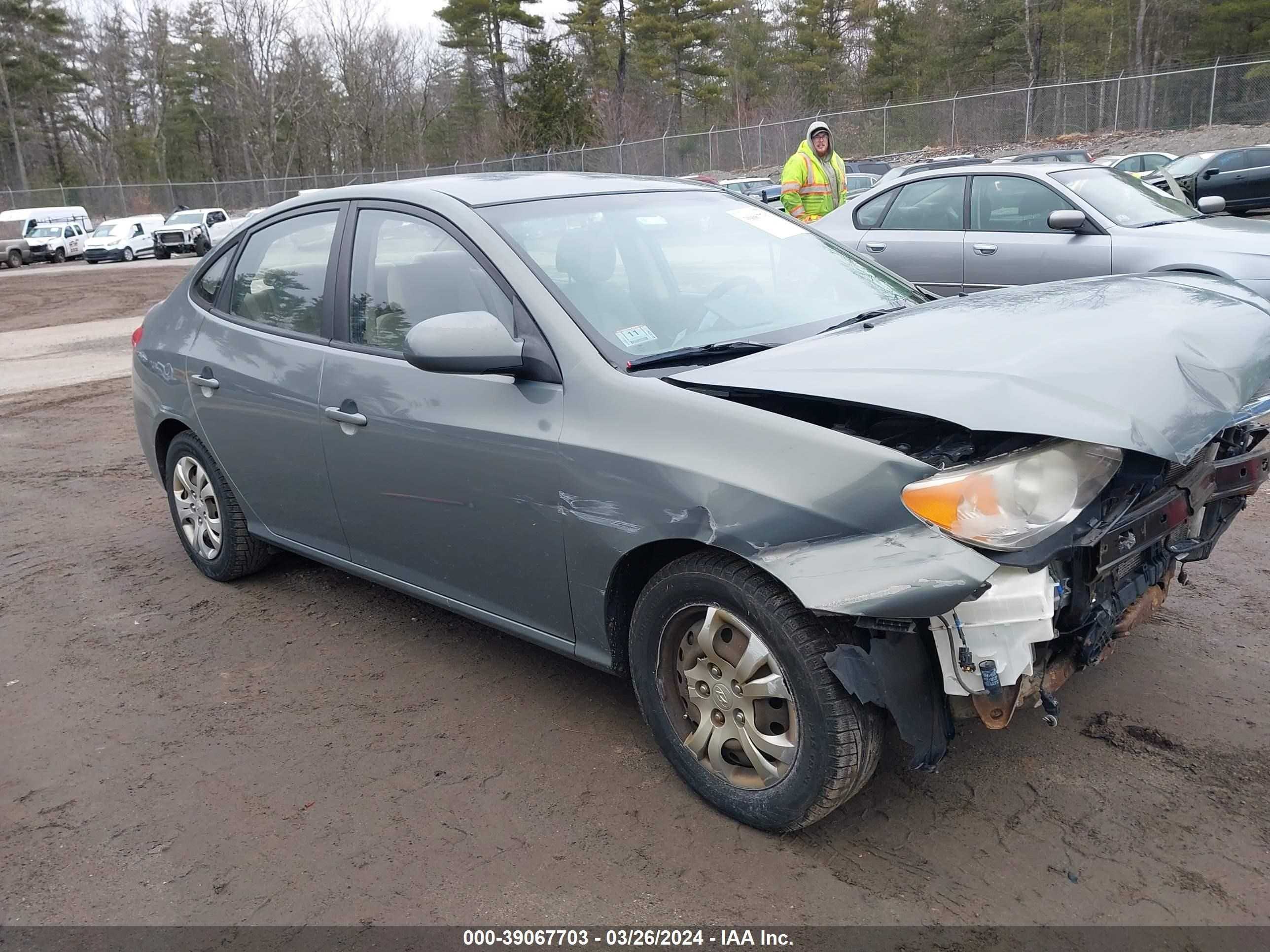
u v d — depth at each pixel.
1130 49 52.00
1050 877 2.53
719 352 3.07
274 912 2.57
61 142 75.62
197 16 74.50
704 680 2.79
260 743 3.38
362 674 3.84
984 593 2.33
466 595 3.48
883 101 58.69
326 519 3.95
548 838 2.79
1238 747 3.01
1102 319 2.84
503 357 2.94
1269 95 30.52
